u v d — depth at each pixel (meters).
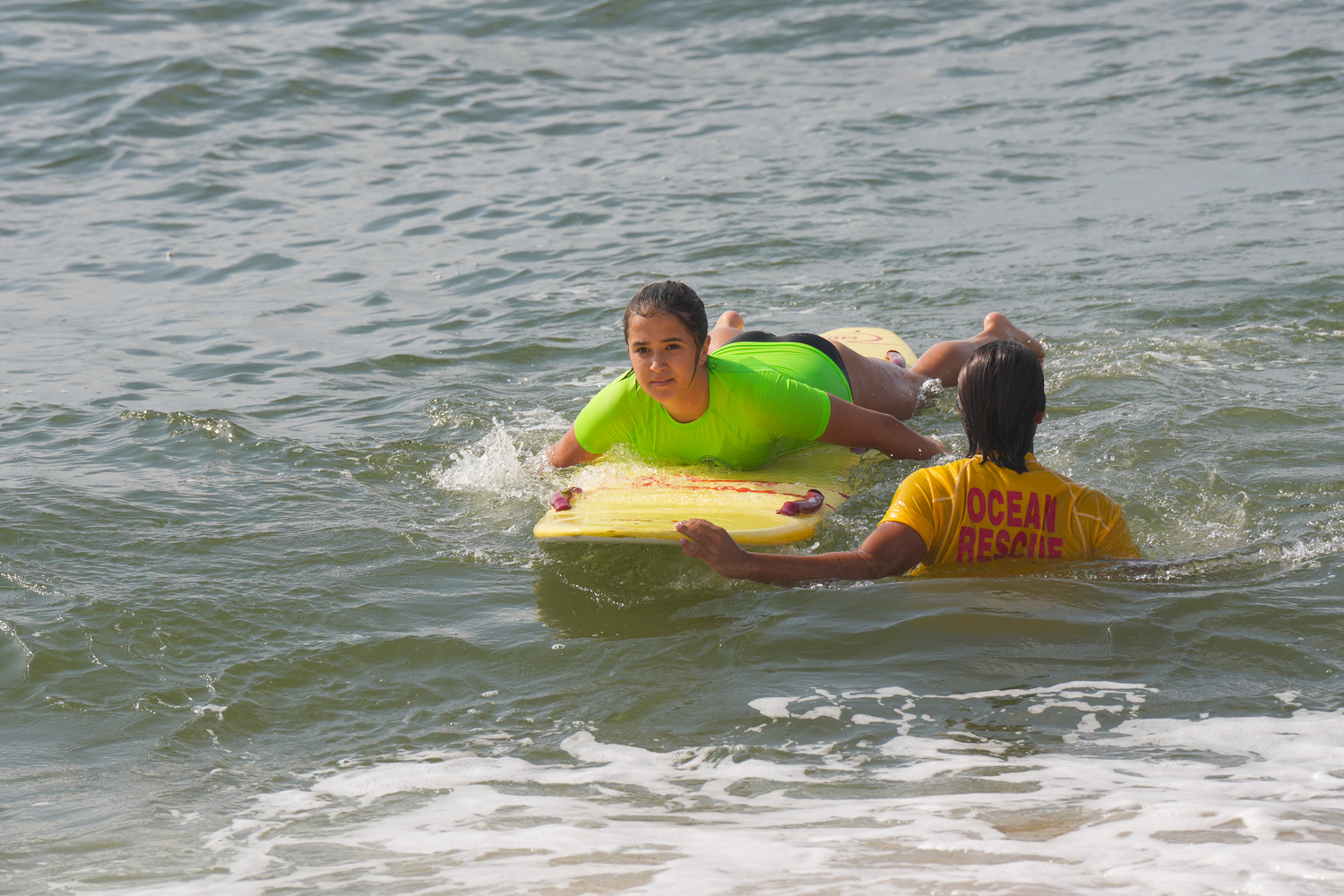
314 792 5.98
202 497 10.57
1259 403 11.80
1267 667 6.89
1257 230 19.00
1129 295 16.14
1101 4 39.59
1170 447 10.79
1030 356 8.07
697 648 7.51
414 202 24.19
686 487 10.23
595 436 10.75
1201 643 7.18
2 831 5.62
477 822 5.47
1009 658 7.09
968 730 6.30
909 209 21.92
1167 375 12.91
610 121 30.16
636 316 9.83
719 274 18.61
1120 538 8.24
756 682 7.01
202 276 19.95
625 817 5.42
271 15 39.62
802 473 10.62
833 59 35.47
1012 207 21.69
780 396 10.23
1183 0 39.56
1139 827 4.81
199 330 16.95
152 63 33.88
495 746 6.46
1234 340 14.02
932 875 4.32
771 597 8.11
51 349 16.11
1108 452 10.74
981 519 8.18
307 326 17.00
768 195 23.30
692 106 31.36
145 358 15.63
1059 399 12.41
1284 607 7.59
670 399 10.07
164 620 8.08
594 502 9.94
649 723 6.64
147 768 6.32
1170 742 6.04
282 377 14.60
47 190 25.56
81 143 28.39
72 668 7.43
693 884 4.40
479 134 29.39
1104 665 6.97
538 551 9.39
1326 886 4.04
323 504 10.46
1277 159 23.58
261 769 6.30
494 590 8.62
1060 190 22.62
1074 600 7.73
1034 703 6.56
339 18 39.38
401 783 6.05
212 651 7.69
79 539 9.48
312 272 19.92
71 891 4.92
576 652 7.56
